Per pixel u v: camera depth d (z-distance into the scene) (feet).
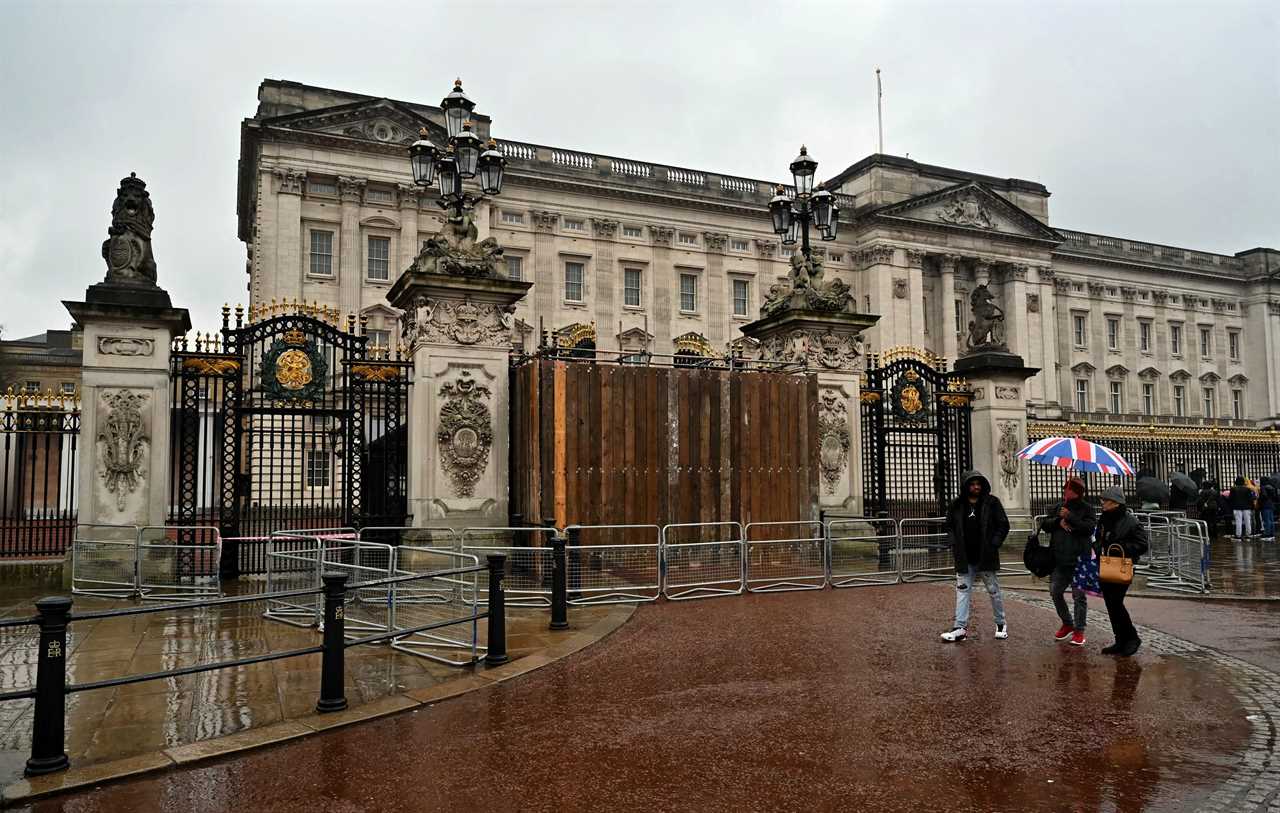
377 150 161.07
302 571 37.50
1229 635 35.76
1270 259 286.46
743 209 205.77
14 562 53.88
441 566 43.86
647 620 37.78
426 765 19.93
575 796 18.08
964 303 228.63
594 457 47.55
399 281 48.08
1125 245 270.05
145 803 17.79
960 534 34.09
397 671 28.68
